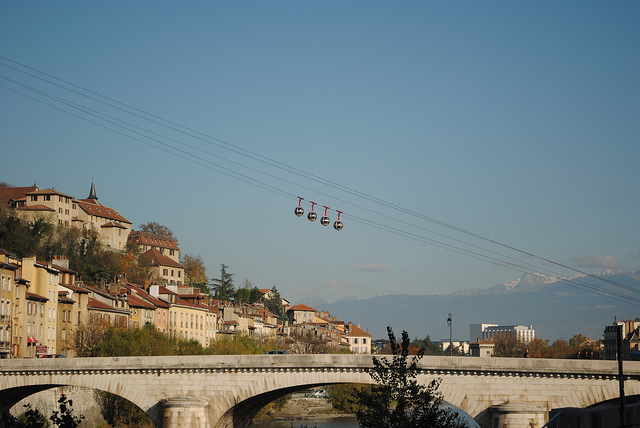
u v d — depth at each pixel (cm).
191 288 15738
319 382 7144
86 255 17862
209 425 7344
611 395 6581
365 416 4544
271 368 7238
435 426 4528
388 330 4769
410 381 4638
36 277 10569
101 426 9644
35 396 8775
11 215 18088
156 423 7462
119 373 7594
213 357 7369
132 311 12544
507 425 6594
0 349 9112
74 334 11100
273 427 13075
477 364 6812
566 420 3047
